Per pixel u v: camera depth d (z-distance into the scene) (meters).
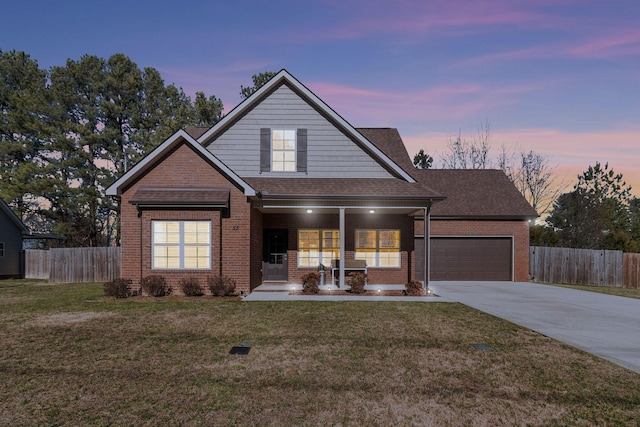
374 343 7.43
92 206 34.06
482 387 5.36
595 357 6.74
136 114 34.97
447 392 5.18
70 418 4.40
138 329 8.44
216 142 15.80
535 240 29.53
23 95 31.03
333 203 14.23
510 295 14.09
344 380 5.55
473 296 13.67
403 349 7.07
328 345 7.27
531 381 5.61
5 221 23.98
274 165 15.91
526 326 9.04
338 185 14.95
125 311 10.43
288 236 16.58
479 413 4.59
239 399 4.90
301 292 13.99
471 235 18.70
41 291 15.48
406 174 15.57
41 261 24.58
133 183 13.53
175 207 13.17
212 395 5.02
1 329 8.45
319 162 15.90
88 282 19.75
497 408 4.73
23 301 12.40
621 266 19.59
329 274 16.55
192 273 13.27
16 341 7.48
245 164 15.77
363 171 15.88
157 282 12.77
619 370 6.12
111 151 34.06
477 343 7.53
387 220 16.83
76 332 8.18
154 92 36.88
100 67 35.34
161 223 13.36
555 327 8.98
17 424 4.27
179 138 13.53
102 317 9.66
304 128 15.95
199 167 13.66
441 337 7.94
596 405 4.85
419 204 14.18
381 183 15.26
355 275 14.20
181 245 13.31
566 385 5.48
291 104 16.00
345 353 6.79
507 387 5.38
